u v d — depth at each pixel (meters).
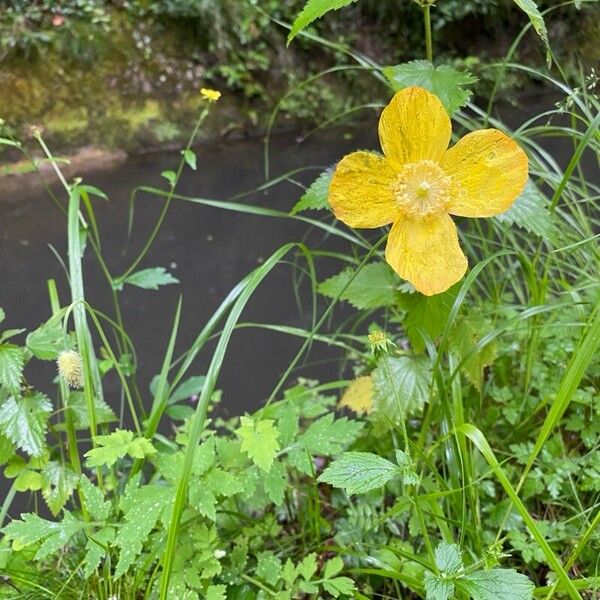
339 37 1.02
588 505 0.27
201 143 0.92
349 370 0.46
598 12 0.87
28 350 0.25
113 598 0.24
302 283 0.57
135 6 0.92
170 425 0.41
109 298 0.56
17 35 0.83
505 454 0.29
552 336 0.31
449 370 0.30
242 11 0.94
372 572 0.24
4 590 0.26
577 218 0.34
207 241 0.66
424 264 0.21
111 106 0.87
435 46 1.07
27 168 0.79
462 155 0.21
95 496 0.24
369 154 0.21
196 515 0.24
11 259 0.62
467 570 0.19
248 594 0.25
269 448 0.23
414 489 0.21
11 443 0.25
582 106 0.31
